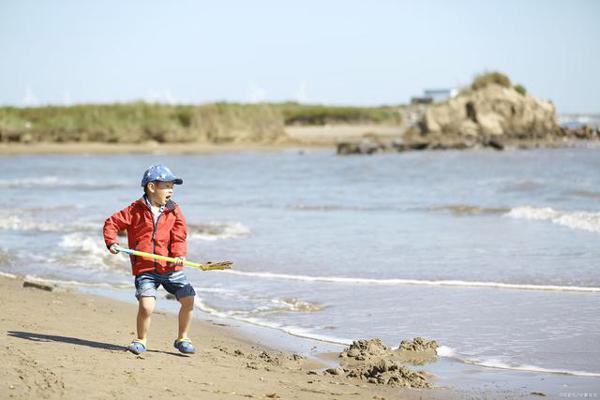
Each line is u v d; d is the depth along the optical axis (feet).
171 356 36.81
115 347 37.63
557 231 85.51
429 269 64.23
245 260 70.28
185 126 391.65
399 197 133.90
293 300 54.08
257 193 147.02
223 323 47.93
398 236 84.53
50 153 313.12
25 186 170.19
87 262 71.97
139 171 222.28
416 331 44.75
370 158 252.62
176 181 36.42
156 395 28.78
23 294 53.78
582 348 40.19
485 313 48.73
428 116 324.80
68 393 27.76
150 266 36.50
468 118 321.52
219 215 108.27
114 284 61.98
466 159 232.94
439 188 147.54
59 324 43.04
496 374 36.04
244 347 41.60
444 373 36.32
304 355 40.16
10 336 37.65
